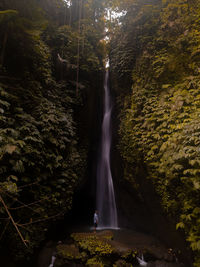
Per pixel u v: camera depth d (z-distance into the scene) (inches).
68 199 253.0
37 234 199.5
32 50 232.1
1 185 144.8
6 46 204.5
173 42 244.8
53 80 297.6
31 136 198.5
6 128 170.9
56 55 339.3
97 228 343.6
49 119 227.8
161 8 288.0
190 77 199.8
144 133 232.4
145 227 293.1
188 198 153.3
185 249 174.9
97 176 427.5
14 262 173.0
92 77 398.9
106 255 202.8
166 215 205.6
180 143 166.2
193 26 221.6
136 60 312.3
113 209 379.2
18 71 225.8
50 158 226.7
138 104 262.2
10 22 173.5
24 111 220.7
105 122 427.5
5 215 169.2
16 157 173.8
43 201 209.3
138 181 271.7
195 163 147.3
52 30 343.9
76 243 234.7
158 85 244.1
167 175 177.5
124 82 334.3
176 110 192.2
